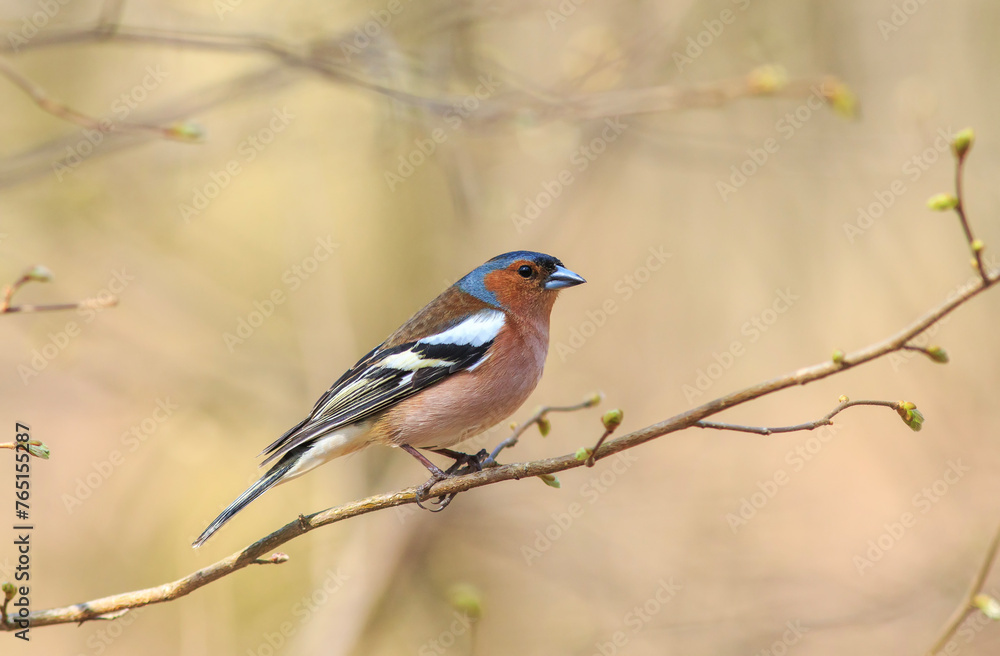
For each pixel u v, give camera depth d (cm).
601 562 1254
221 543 1284
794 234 1392
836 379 1362
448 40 1139
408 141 1255
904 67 1339
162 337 1342
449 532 1291
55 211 1245
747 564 1223
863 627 1135
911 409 496
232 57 1350
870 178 1338
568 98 1037
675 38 1263
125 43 893
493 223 1303
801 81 959
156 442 1306
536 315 816
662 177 1497
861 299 1364
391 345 793
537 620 1234
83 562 1255
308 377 1320
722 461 1333
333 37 997
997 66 1323
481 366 768
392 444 773
